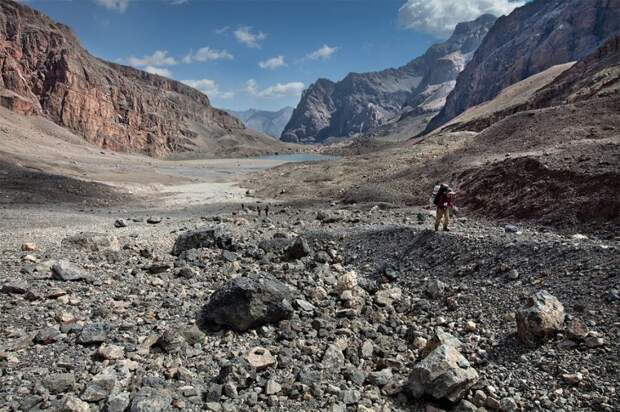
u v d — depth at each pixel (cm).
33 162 7981
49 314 1242
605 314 1049
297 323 1259
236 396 904
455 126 13825
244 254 2112
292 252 2041
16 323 1177
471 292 1380
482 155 4212
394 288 1555
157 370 995
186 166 15875
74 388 896
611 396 834
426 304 1401
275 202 5016
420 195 3872
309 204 4497
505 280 1377
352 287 1530
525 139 4178
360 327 1270
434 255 1736
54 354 1030
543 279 1295
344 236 2256
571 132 3791
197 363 1048
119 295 1442
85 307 1326
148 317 1286
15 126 13488
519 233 1834
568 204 2150
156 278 1661
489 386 927
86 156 13162
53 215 3609
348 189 5138
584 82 9012
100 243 2147
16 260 1784
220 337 1195
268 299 1258
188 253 2036
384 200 3997
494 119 11550
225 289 1273
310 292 1518
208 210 4450
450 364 905
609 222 1888
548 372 940
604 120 3825
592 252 1325
